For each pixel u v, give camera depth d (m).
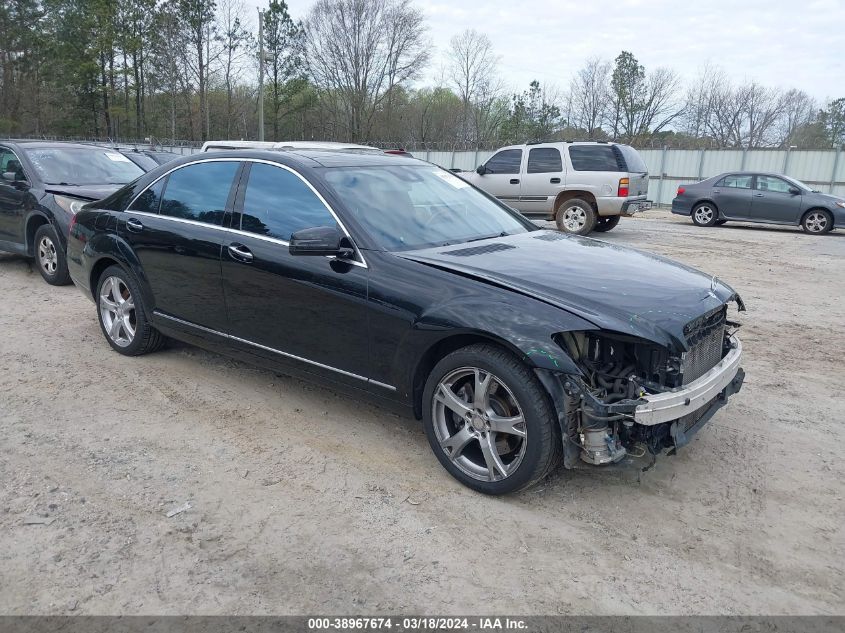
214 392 4.95
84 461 3.89
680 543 3.21
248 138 59.19
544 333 3.22
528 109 54.72
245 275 4.40
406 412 3.89
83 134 56.34
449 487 3.67
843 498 3.64
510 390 3.32
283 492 3.60
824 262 11.76
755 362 5.96
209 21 55.19
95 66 53.22
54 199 8.13
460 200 4.86
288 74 55.69
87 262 5.67
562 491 3.65
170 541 3.15
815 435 4.43
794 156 23.84
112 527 3.25
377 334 3.80
